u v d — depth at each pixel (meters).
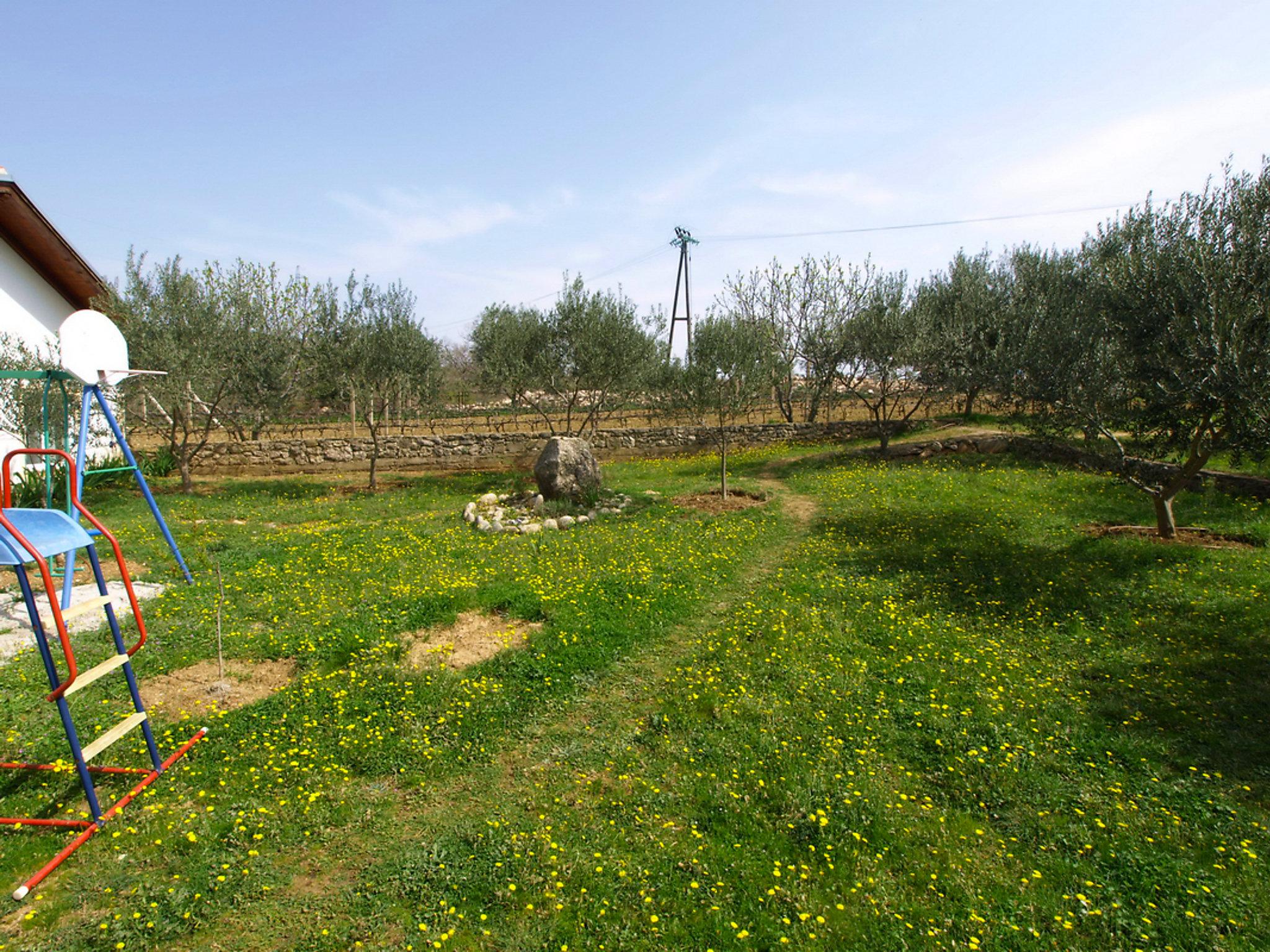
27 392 15.61
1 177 15.03
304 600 8.45
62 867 4.04
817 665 6.65
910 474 16.27
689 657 6.99
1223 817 4.52
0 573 9.61
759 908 3.77
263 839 4.30
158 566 9.97
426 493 17.16
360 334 16.69
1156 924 3.65
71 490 4.75
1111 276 9.51
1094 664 6.69
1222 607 7.88
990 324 18.77
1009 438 18.19
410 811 4.68
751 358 14.66
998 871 4.07
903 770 5.09
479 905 3.77
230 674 6.53
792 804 4.59
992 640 7.22
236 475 21.42
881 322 19.62
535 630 7.56
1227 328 8.05
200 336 15.78
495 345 20.56
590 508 14.01
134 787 4.76
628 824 4.44
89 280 18.02
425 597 8.23
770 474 18.17
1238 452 8.91
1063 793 4.76
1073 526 11.70
